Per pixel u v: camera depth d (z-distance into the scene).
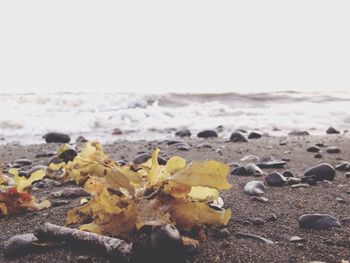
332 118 2.83
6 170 1.00
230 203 0.63
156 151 0.47
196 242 0.43
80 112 2.75
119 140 1.83
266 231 0.51
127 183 0.44
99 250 0.41
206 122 2.58
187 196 0.47
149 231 0.43
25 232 0.51
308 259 0.42
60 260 0.40
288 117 2.82
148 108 2.96
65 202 0.64
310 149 1.34
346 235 0.49
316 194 0.70
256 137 1.86
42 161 1.20
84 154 0.69
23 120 2.37
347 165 0.95
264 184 0.77
